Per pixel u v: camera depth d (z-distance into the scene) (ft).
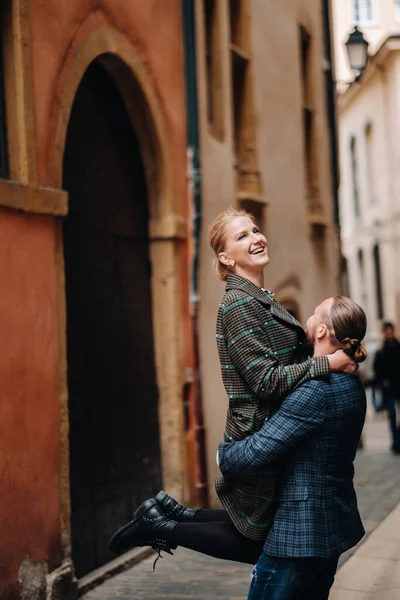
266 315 10.89
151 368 24.39
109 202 22.49
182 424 24.86
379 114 97.30
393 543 21.49
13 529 16.12
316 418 10.45
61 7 19.30
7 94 17.57
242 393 10.82
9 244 16.58
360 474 34.81
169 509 11.81
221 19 30.99
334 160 46.09
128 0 23.08
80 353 20.08
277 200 36.55
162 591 18.31
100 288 21.49
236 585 18.58
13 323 16.57
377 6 117.91
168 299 24.80
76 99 21.18
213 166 28.76
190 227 26.40
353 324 10.91
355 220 107.14
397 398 42.16
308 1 42.83
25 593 16.37
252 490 10.77
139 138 24.38
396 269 96.12
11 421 16.30
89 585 18.67
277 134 37.09
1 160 17.24
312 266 41.14
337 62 117.08
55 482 17.69
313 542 10.40
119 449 21.74
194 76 27.12
